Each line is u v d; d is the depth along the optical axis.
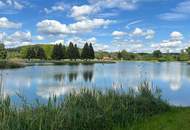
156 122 8.66
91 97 8.41
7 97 7.13
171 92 19.58
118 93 9.79
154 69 46.81
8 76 30.09
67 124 7.11
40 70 45.44
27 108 7.02
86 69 48.91
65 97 8.27
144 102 10.07
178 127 7.93
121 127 8.17
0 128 6.01
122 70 39.75
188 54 124.94
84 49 112.50
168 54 124.12
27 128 6.38
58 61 102.38
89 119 7.71
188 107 11.63
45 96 15.03
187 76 34.09
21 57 96.44
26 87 20.30
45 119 6.77
